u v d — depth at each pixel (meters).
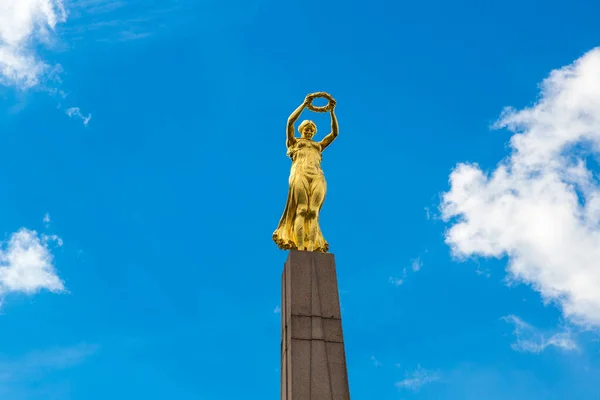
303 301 23.02
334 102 27.45
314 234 25.31
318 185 26.03
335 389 21.11
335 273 24.00
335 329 22.50
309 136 27.91
